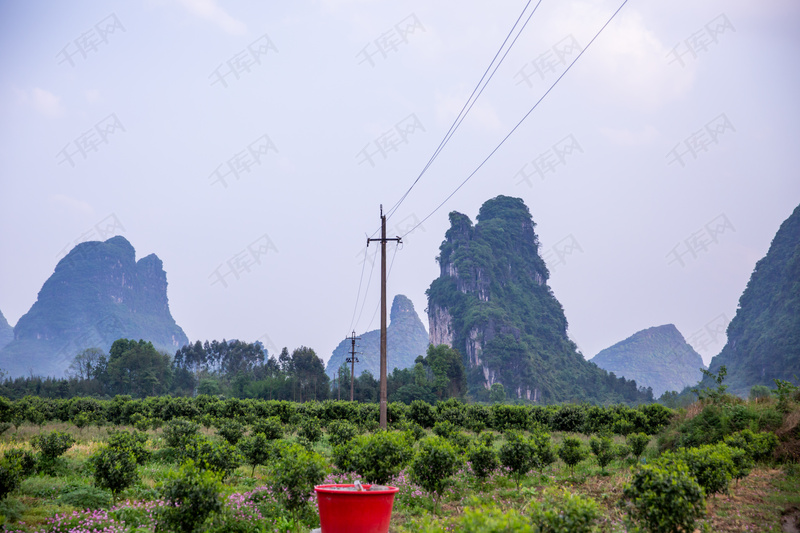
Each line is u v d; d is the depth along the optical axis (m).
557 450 20.20
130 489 13.87
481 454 15.46
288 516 11.67
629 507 9.39
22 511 11.28
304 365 145.38
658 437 25.69
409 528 11.05
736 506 12.61
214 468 15.53
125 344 135.38
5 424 29.22
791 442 18.86
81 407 43.75
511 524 6.32
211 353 187.50
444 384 154.38
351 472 15.38
